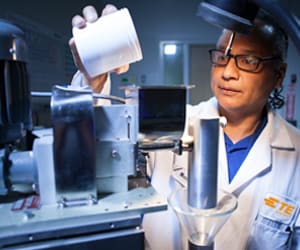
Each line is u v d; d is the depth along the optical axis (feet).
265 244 2.55
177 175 1.98
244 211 2.47
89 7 1.62
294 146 2.66
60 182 1.24
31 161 1.26
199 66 10.12
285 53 2.31
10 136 1.26
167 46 9.80
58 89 1.21
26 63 1.27
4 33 1.12
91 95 1.23
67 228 1.17
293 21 1.13
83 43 1.48
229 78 2.13
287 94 9.54
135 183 1.52
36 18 4.90
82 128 1.22
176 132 1.27
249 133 2.66
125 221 1.24
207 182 1.21
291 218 2.51
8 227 1.09
